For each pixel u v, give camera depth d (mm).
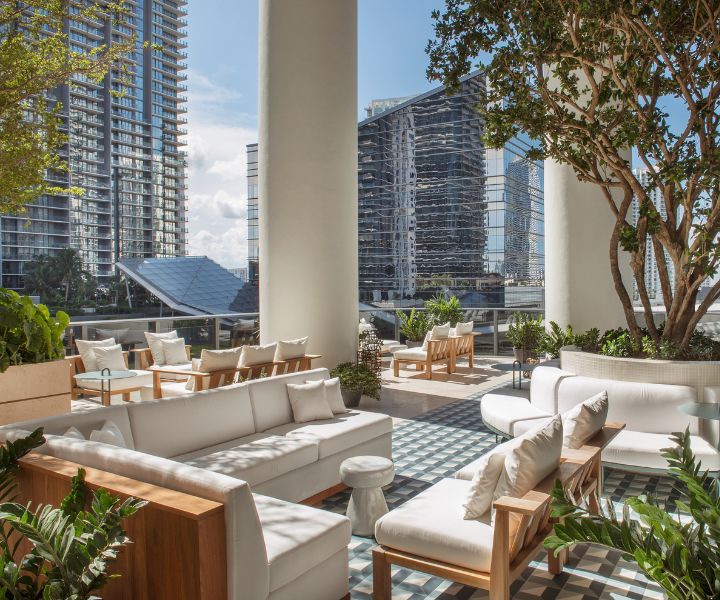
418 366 10609
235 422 4445
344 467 3762
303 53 7602
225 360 6094
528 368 8734
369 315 12664
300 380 5203
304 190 7660
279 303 7785
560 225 8500
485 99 5645
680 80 5211
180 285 32531
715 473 4152
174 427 3988
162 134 75625
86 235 63312
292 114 7629
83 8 6641
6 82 6332
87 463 2727
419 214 37781
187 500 2250
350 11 7891
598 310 8398
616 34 5641
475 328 12180
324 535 2752
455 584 3119
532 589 3037
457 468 5066
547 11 5109
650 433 4738
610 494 4375
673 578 1654
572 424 3535
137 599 2342
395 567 3318
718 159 5062
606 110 6094
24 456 2826
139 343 8758
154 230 74250
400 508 2996
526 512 2455
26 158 6570
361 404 7770
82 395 7750
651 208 5363
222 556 2223
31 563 2107
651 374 5012
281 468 3926
